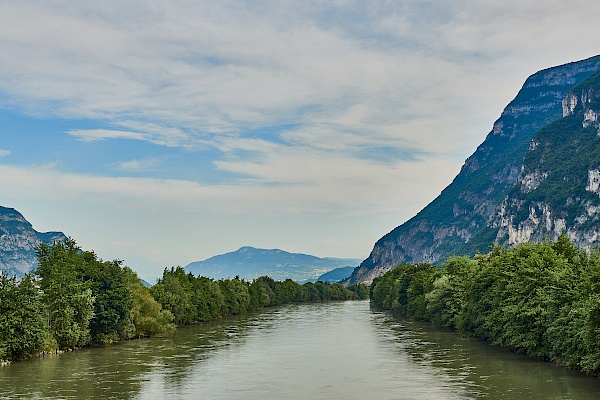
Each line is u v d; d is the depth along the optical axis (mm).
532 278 86312
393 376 76375
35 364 89938
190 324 171875
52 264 114875
